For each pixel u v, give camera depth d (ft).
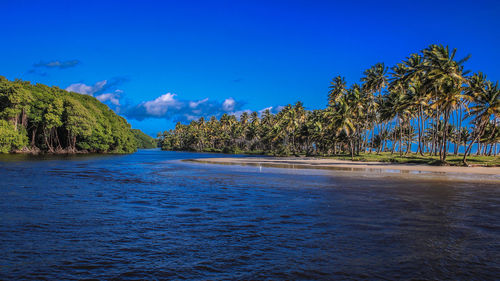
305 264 23.99
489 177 97.40
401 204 48.85
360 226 35.14
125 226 34.83
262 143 488.44
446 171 120.88
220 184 75.05
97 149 313.73
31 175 89.56
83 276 21.68
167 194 58.49
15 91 228.43
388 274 22.29
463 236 31.48
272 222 36.96
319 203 49.49
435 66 162.09
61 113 266.98
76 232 32.12
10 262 23.88
